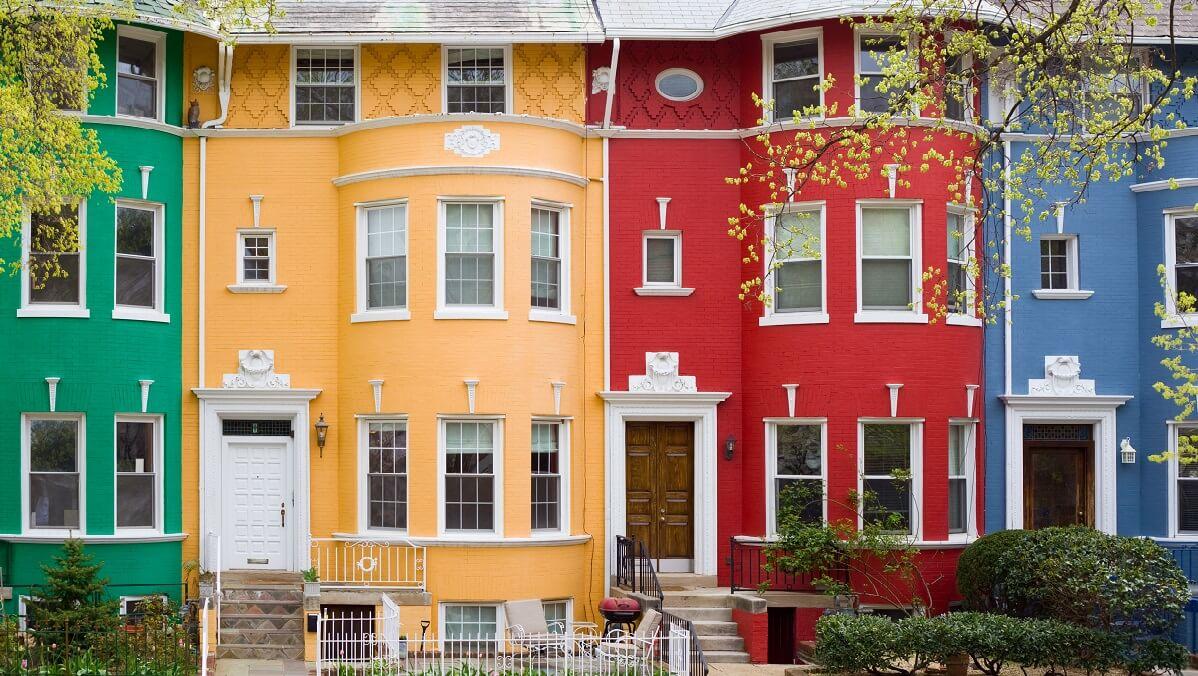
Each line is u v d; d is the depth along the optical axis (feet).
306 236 77.25
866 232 75.77
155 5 73.51
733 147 78.48
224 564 75.97
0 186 62.23
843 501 74.79
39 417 73.36
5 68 64.44
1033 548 67.77
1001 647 61.62
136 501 74.69
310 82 78.13
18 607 71.77
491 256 74.74
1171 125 78.48
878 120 60.85
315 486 76.23
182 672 55.98
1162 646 62.69
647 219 78.07
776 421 76.59
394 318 74.64
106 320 73.61
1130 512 78.95
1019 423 78.59
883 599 73.77
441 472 74.02
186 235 77.05
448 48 77.97
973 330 77.30
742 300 73.31
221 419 76.64
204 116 77.71
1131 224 79.66
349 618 69.00
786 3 75.82
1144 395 79.05
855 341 75.10
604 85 78.28
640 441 78.38
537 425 75.92
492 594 73.15
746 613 70.69
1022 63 63.52
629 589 74.28
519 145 75.10
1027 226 65.77
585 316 77.61
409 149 74.79
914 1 67.72
